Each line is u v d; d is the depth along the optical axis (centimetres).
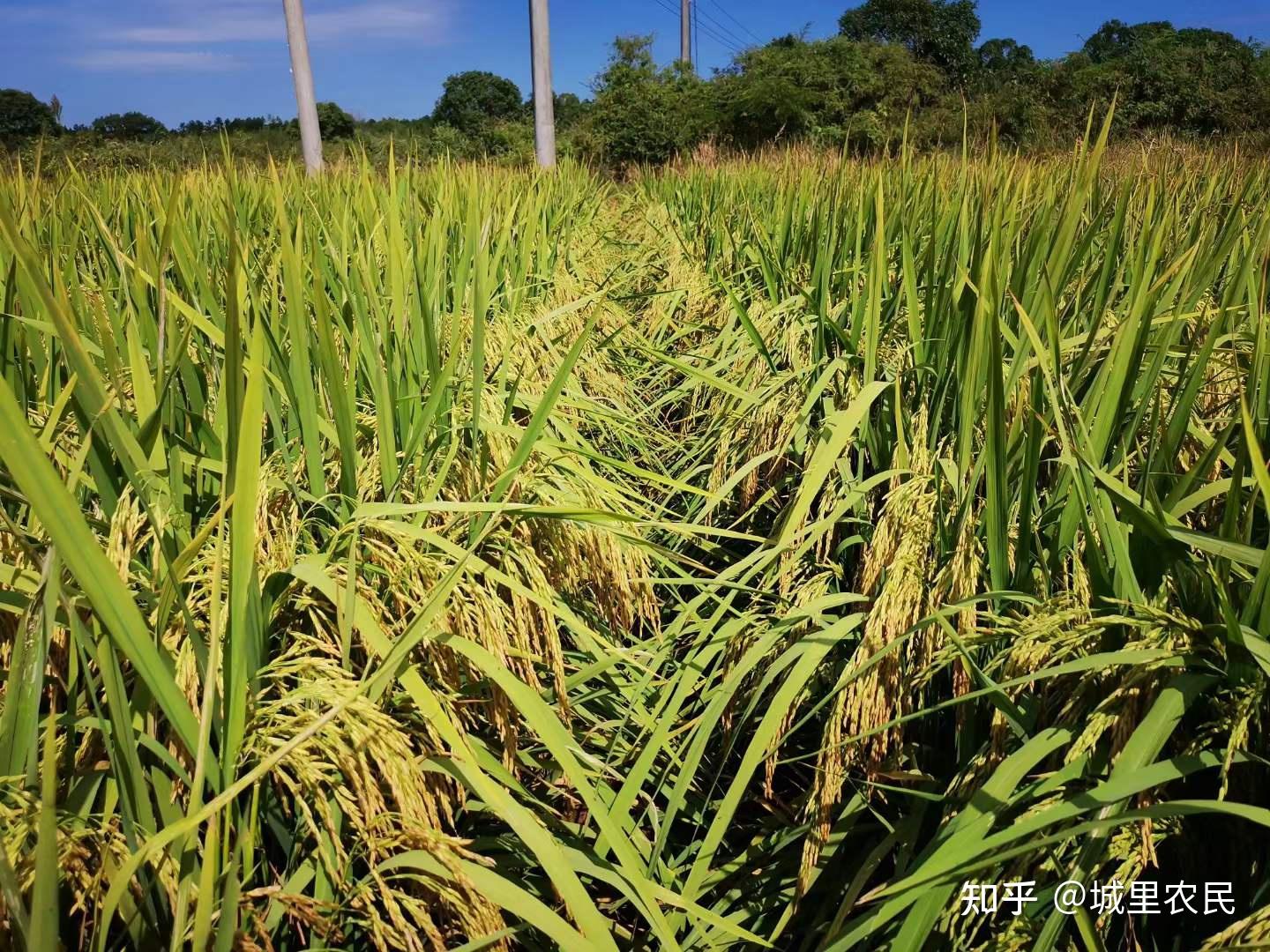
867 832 213
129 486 175
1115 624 159
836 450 240
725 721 251
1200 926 166
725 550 333
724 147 2067
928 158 679
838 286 458
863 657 201
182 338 204
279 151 1466
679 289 555
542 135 1617
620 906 212
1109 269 304
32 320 199
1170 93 2014
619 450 436
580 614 279
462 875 143
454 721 178
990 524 201
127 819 134
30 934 105
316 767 141
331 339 203
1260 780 155
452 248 466
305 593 191
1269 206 285
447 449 276
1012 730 185
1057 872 153
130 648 125
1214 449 171
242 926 147
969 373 222
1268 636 148
